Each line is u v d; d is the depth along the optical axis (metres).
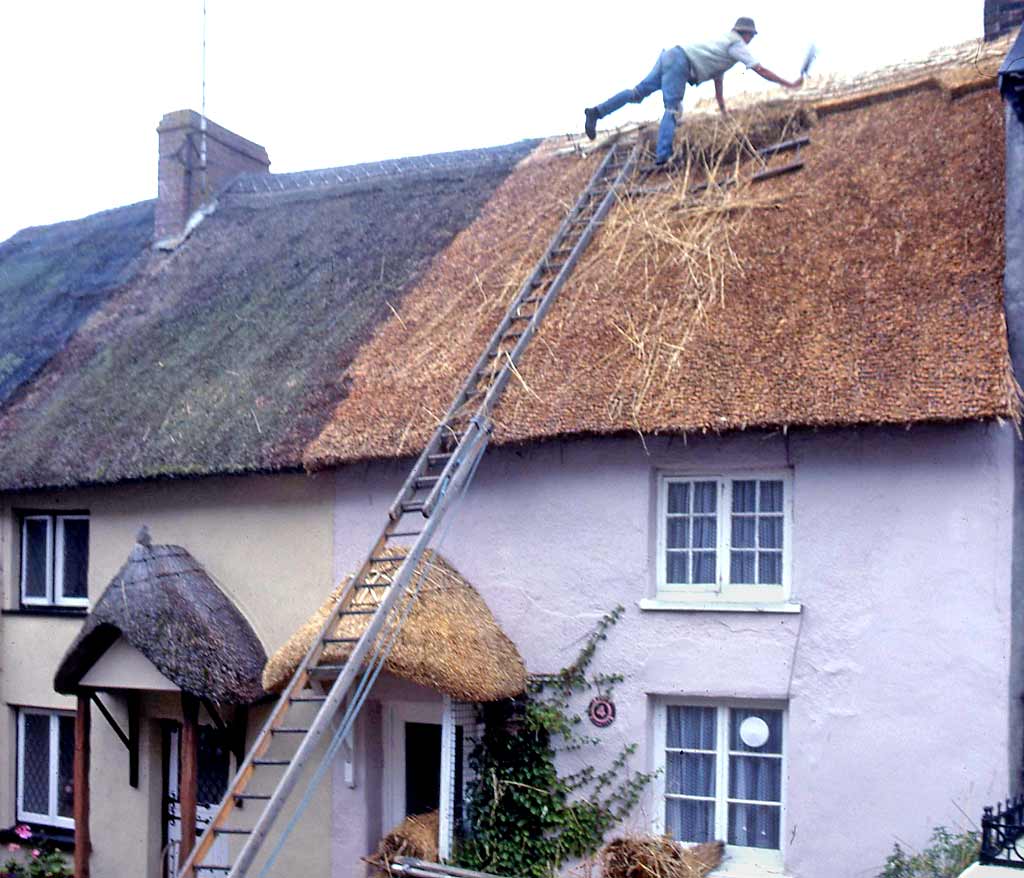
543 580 9.91
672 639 9.45
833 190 10.85
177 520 11.87
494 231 12.98
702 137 12.42
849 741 8.81
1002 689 8.40
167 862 11.94
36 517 13.29
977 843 7.84
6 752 13.07
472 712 9.75
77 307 15.64
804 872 8.85
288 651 9.39
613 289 10.75
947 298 9.05
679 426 9.01
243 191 16.89
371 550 9.22
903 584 8.77
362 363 11.52
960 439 8.70
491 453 10.20
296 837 10.73
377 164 16.11
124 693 12.07
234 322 13.51
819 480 9.12
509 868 9.40
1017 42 9.37
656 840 8.73
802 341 9.25
